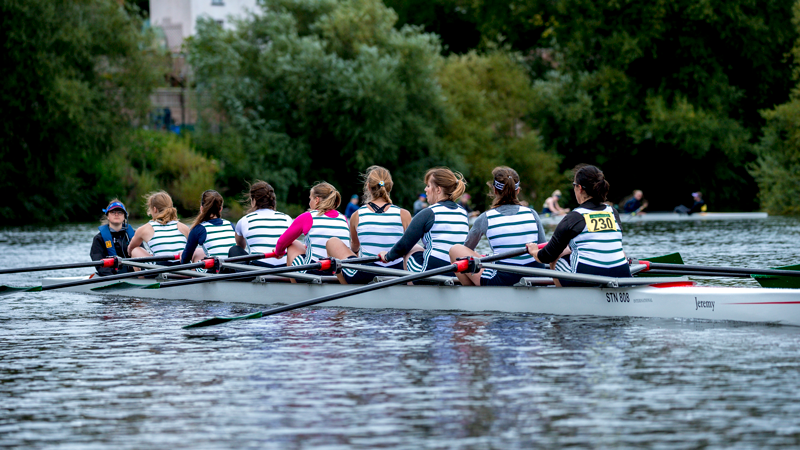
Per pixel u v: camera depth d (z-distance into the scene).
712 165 180.62
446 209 32.78
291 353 24.28
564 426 16.42
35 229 118.19
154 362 23.28
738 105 171.62
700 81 165.75
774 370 20.83
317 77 158.38
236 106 158.75
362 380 20.56
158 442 15.91
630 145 176.00
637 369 21.17
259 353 24.39
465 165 172.12
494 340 25.66
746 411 17.23
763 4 161.88
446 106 168.75
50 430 16.83
